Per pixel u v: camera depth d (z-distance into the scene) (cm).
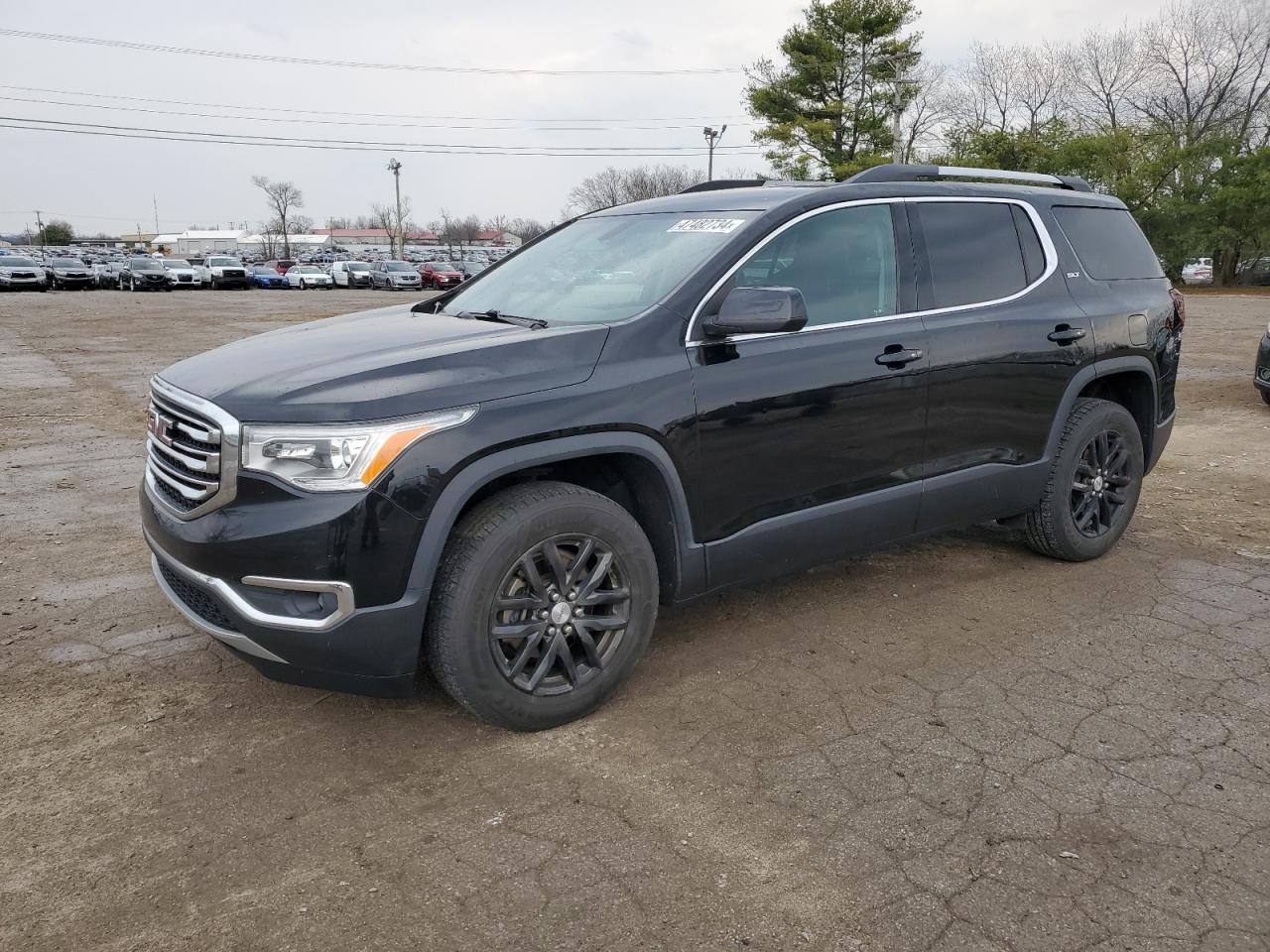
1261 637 395
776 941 226
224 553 283
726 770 298
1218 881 247
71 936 229
